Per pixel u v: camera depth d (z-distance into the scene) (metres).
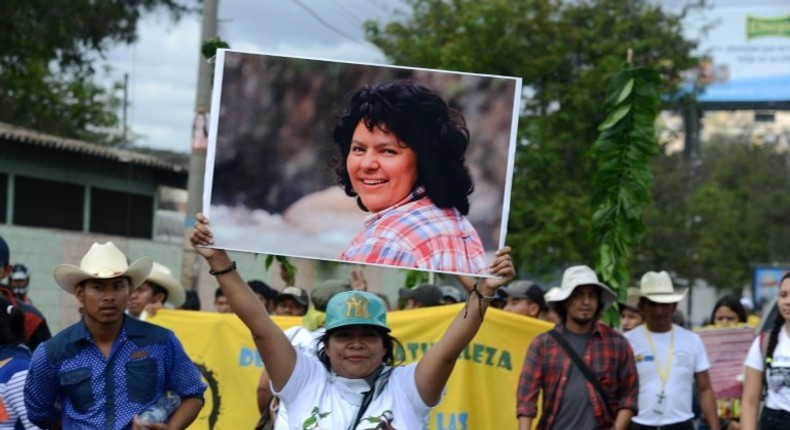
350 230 12.55
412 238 12.45
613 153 19.45
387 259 12.45
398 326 19.73
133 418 13.21
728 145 124.69
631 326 23.03
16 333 14.45
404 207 12.50
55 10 47.69
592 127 62.44
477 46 60.78
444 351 12.16
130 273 13.57
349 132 12.58
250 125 12.61
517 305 23.02
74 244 48.47
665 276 19.89
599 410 17.17
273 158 12.59
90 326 13.46
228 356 20.77
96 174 53.44
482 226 12.47
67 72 50.31
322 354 12.59
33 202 49.81
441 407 19.56
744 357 24.33
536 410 17.47
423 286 22.61
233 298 12.30
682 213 92.00
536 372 17.47
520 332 19.80
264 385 17.94
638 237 19.39
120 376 13.39
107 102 66.56
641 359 19.69
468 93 12.53
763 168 118.31
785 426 17.19
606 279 19.20
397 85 12.56
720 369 24.31
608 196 19.53
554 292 19.84
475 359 19.72
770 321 20.11
